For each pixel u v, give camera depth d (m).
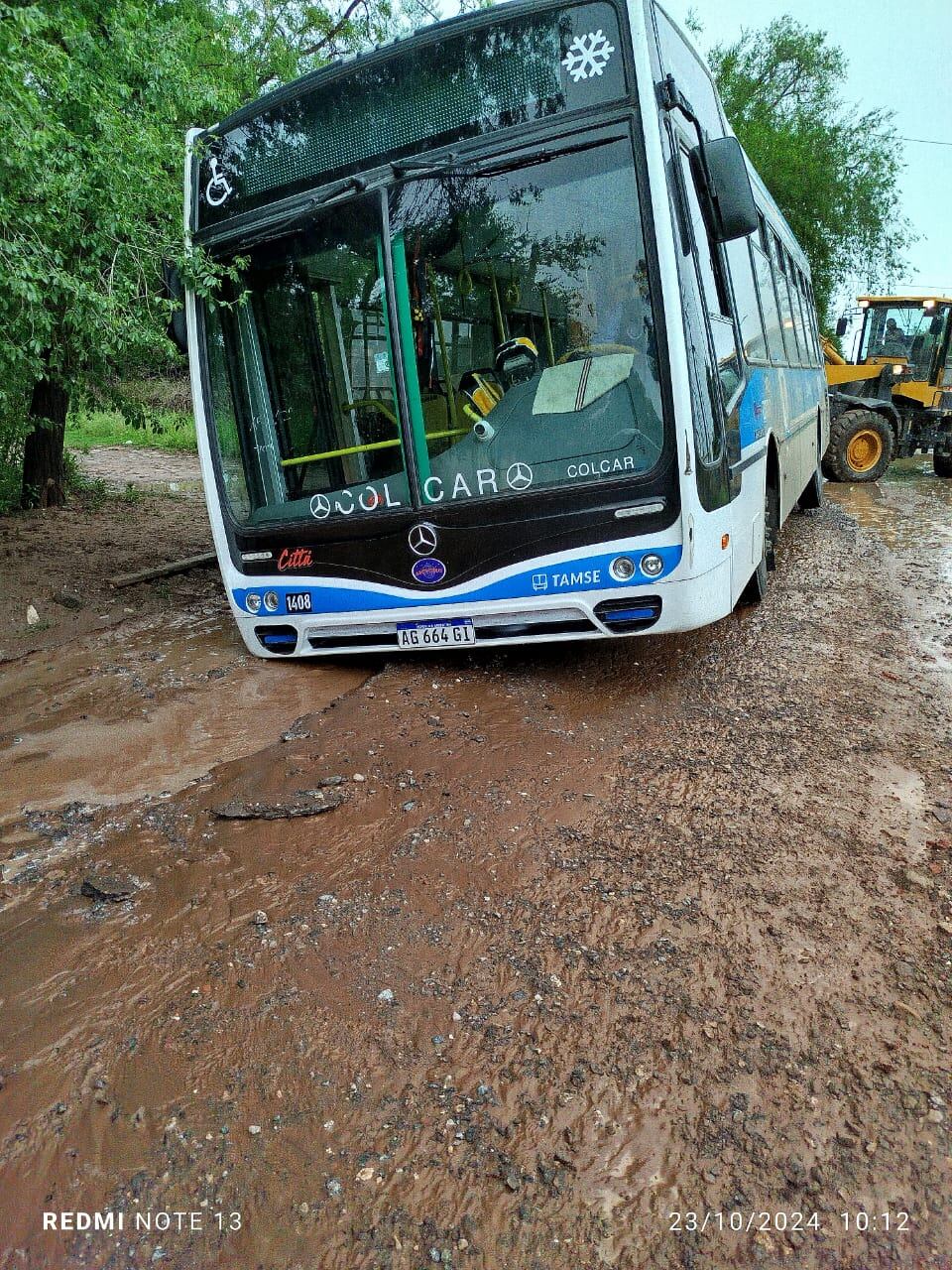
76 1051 2.59
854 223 28.11
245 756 4.48
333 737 4.53
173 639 6.77
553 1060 2.52
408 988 2.79
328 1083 2.46
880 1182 2.15
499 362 4.71
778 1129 2.29
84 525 10.92
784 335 8.87
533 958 2.91
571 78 4.41
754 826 3.64
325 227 5.00
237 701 5.25
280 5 11.42
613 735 4.53
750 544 5.87
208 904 3.26
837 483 15.44
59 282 5.15
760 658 5.62
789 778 4.05
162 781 4.29
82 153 5.40
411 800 3.90
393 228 4.80
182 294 5.54
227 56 9.47
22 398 9.12
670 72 4.73
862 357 17.61
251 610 5.61
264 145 5.14
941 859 3.42
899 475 16.72
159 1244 2.05
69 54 5.75
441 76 4.62
